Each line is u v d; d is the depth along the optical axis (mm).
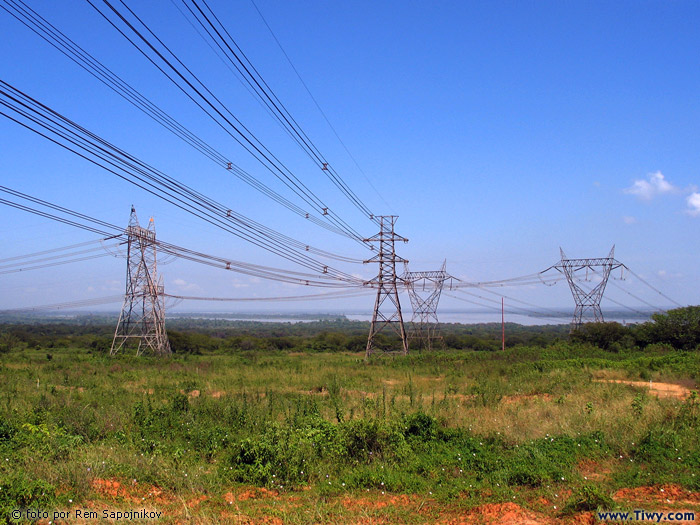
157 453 13266
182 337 80750
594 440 13578
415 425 15070
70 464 10992
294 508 9867
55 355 64188
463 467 12297
